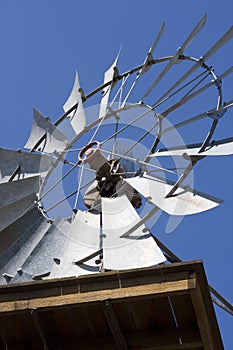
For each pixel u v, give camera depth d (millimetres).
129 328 14203
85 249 14562
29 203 16094
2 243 15859
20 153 16922
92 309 13914
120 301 13406
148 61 17391
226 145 15414
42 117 17625
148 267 13352
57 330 14336
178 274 13289
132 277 13445
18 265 14984
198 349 14172
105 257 13852
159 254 13703
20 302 13641
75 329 14281
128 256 13812
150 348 14039
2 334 14438
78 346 14312
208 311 13531
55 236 15070
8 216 15938
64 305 13492
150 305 13781
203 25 16594
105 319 14102
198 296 13266
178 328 14148
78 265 14312
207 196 14688
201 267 13242
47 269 14523
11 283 14406
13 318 14117
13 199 16125
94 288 13508
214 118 15742
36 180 16438
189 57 16516
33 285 13672
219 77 16094
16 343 14594
